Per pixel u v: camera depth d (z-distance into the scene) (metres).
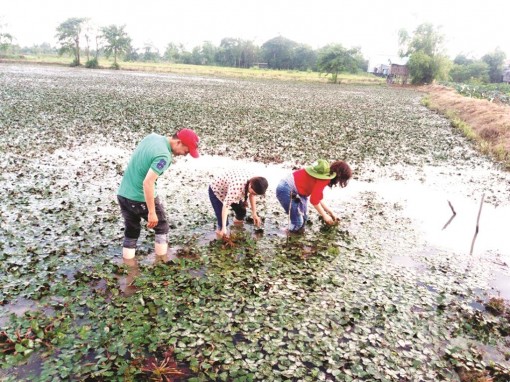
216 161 12.17
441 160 14.24
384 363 4.12
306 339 4.39
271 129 18.42
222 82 55.62
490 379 3.97
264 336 4.41
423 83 72.12
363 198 9.52
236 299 5.07
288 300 5.12
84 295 4.98
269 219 7.81
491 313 5.22
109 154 12.27
